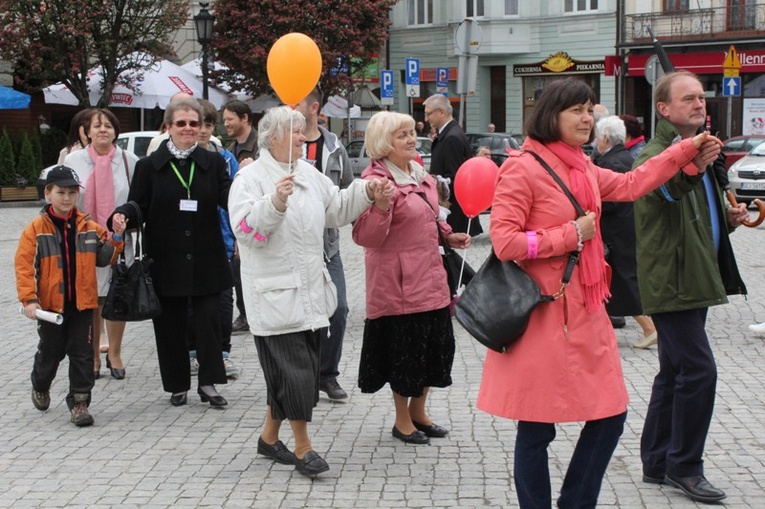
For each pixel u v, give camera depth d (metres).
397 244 5.94
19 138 27.97
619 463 5.66
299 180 5.55
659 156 4.55
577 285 4.27
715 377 4.97
